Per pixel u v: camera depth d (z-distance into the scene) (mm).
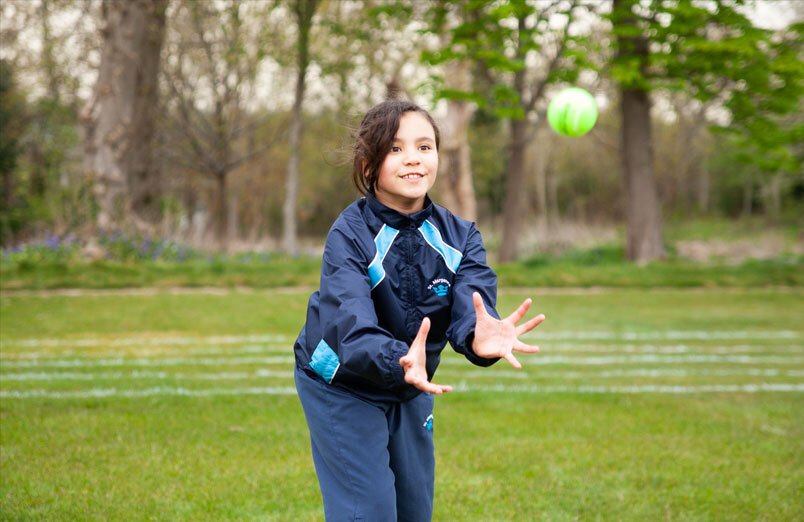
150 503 3672
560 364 7562
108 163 16719
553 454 4562
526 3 14359
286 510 3646
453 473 4203
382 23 21047
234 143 32500
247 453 4473
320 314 2412
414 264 2500
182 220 19344
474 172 34906
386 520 2393
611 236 24922
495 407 5688
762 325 10406
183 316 10188
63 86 25406
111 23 16969
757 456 4586
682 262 17469
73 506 3594
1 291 12258
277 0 20406
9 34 22484
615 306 12328
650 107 18016
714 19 15547
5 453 4344
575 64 15492
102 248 14867
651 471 4277
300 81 21766
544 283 14930
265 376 6641
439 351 2594
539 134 36906
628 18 15758
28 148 27797
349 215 2521
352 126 2775
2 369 6727
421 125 2510
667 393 6281
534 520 3582
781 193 37625
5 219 21688
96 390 5941
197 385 6211
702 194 45281
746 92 16422
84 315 10023
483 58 15133
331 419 2451
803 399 6129
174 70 23578
